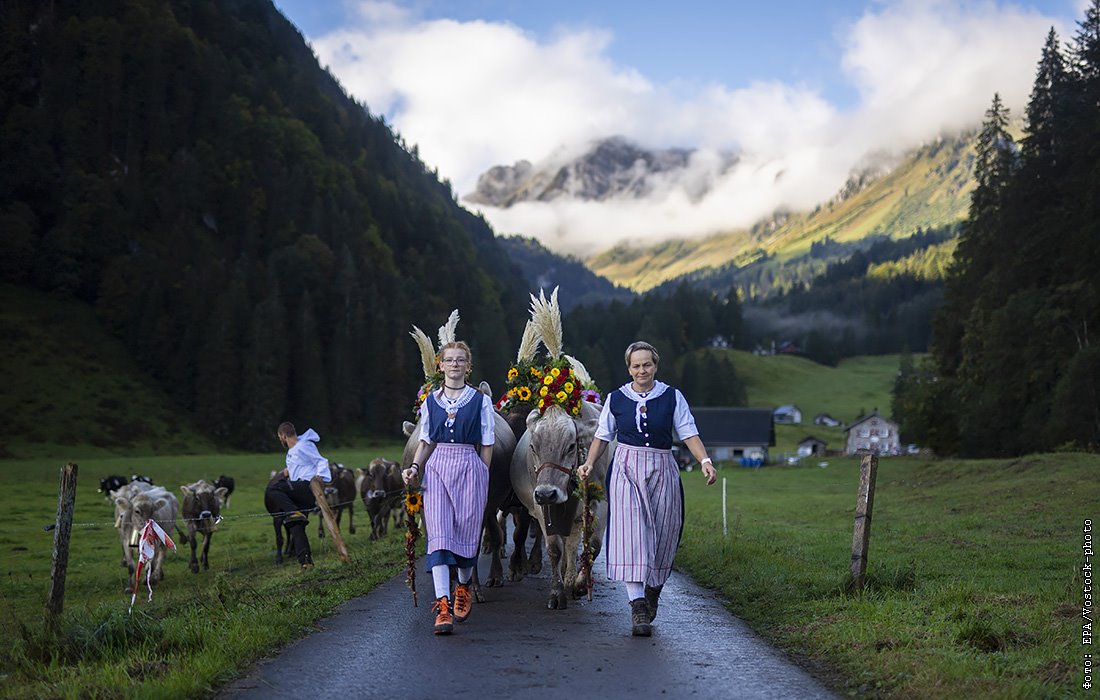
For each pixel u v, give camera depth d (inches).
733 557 483.2
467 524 305.1
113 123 6732.3
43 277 5738.2
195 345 5036.9
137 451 4296.3
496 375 5851.4
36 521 1102.4
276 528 613.6
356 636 293.3
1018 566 453.1
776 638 290.4
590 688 227.6
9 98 6806.1
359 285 6053.2
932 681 220.5
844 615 303.6
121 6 7495.1
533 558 461.1
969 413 2299.5
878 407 7746.1
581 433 355.6
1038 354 2162.9
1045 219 2326.5
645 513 296.4
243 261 5851.4
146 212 6343.5
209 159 6801.2
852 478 2272.4
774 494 1685.5
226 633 280.1
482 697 219.3
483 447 316.8
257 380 4761.3
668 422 303.9
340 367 5236.2
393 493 770.2
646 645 279.3
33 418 4328.3
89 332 5354.3
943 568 446.9
